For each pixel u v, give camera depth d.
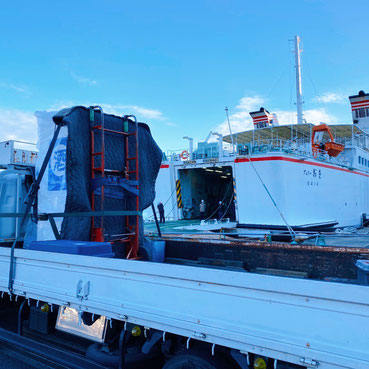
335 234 6.28
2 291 3.37
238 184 15.10
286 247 3.97
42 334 3.34
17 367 3.61
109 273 2.52
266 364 1.98
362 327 1.59
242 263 4.19
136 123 4.25
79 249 2.96
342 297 1.64
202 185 19.88
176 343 2.47
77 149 3.61
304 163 15.27
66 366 2.83
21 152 6.31
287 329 1.79
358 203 21.02
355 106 24.12
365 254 3.50
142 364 2.73
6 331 3.43
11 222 4.39
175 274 2.18
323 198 16.70
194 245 4.71
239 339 1.92
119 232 4.25
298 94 21.86
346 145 21.45
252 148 15.77
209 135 16.45
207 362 2.23
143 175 4.63
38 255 2.99
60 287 2.81
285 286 1.80
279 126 17.03
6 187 4.38
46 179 3.80
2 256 3.43
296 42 21.94
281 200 13.98
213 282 2.03
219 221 15.28
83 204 3.62
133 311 2.36
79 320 2.91
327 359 1.65
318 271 3.76
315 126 17.05
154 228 12.62
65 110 3.71
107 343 2.79
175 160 17.52
